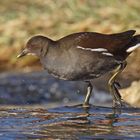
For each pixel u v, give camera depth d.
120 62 12.53
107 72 12.58
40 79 18.39
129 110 11.78
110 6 22.42
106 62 12.37
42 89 17.70
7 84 17.95
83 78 12.41
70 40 12.30
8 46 21.05
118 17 21.56
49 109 11.92
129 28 20.42
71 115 11.24
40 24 22.30
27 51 12.77
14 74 19.06
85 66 12.22
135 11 21.44
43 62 12.59
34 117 11.09
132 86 15.01
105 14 21.98
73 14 22.62
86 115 11.21
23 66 20.00
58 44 12.37
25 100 16.91
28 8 23.89
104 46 12.31
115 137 9.56
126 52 12.56
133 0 22.11
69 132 9.91
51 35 21.34
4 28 22.25
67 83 18.09
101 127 10.23
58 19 22.58
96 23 21.53
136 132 9.87
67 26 21.72
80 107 12.08
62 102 17.09
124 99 14.56
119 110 11.77
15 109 12.12
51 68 12.47
